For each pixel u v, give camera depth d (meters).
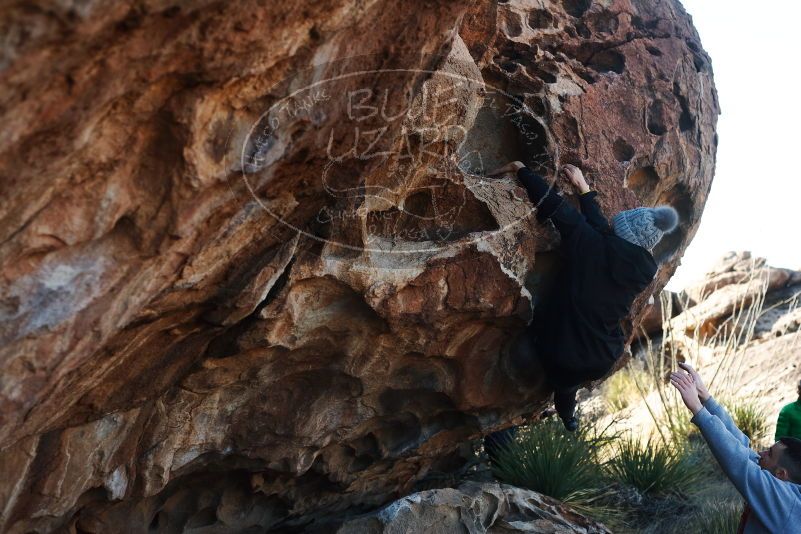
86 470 2.74
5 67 1.39
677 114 4.26
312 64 2.03
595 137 3.80
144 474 3.08
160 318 2.42
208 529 3.79
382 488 4.54
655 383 7.86
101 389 2.55
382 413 3.79
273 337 2.95
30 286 1.86
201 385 3.05
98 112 1.69
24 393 1.99
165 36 1.66
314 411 3.51
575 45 3.94
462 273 3.31
